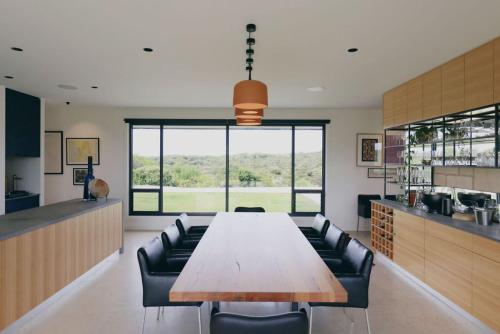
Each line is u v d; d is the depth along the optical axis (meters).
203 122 6.25
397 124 4.43
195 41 2.82
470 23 2.43
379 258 4.61
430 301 3.16
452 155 3.84
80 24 2.50
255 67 3.59
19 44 2.92
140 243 5.32
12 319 2.41
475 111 3.26
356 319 2.80
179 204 6.44
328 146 6.28
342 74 3.83
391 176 6.26
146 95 5.09
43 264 2.79
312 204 6.45
